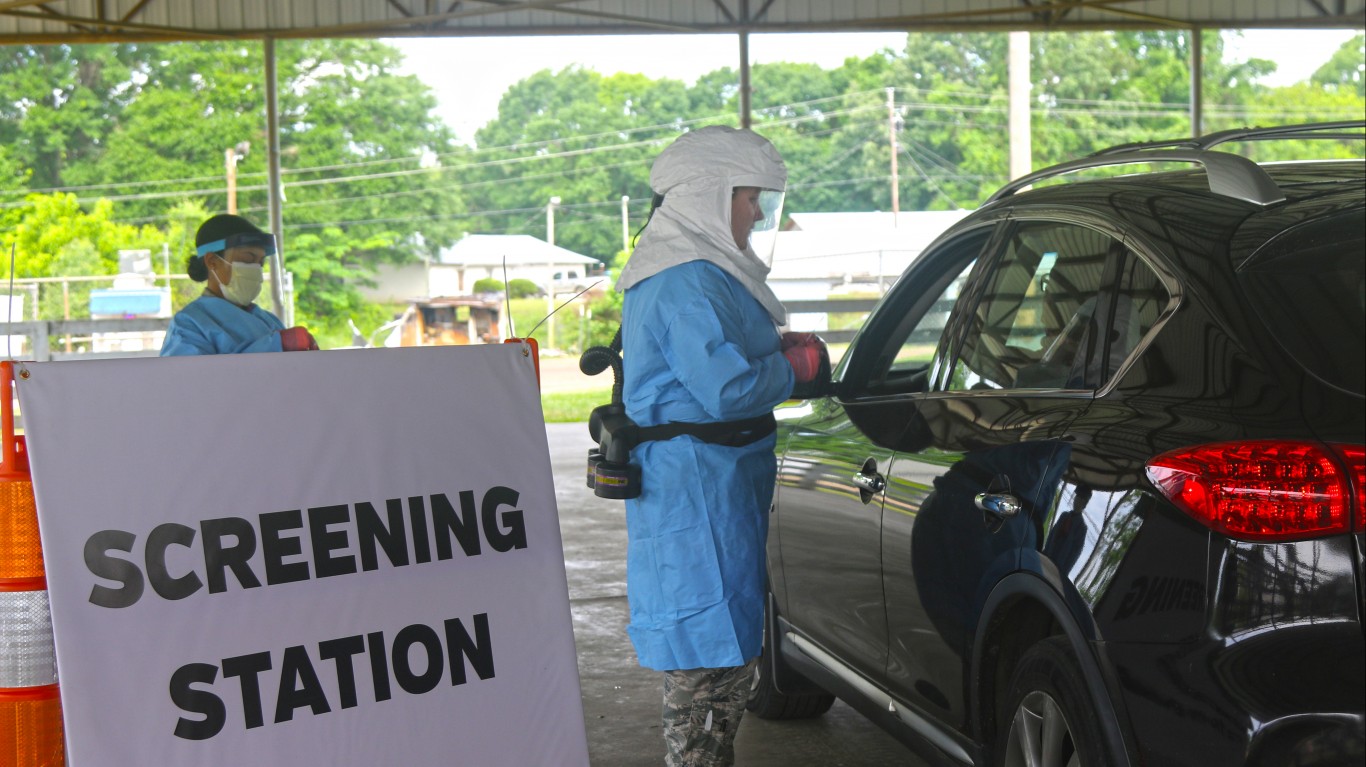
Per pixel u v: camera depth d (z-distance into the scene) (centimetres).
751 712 427
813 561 357
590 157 5066
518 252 4844
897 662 308
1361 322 219
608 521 849
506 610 262
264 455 242
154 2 1367
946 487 280
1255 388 216
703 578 273
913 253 3081
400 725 248
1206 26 1502
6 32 1355
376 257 4753
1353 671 195
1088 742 227
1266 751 198
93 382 230
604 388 2928
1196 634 207
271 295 1234
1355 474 199
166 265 3859
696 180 273
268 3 1377
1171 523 213
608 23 1405
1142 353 244
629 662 502
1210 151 271
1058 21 1465
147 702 227
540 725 262
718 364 264
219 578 235
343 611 246
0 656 229
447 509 259
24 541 229
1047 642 244
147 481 231
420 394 260
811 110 5091
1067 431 247
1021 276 300
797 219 3881
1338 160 279
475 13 1340
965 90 5019
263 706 236
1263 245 237
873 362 373
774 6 1414
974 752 274
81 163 4481
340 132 4738
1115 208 274
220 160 4569
